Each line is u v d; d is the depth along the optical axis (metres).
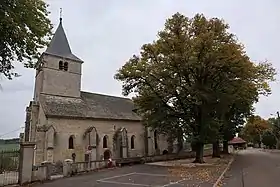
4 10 10.93
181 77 29.08
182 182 15.87
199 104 27.89
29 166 17.16
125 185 15.26
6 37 11.73
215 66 27.33
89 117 42.19
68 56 45.94
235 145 85.25
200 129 28.78
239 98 30.84
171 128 30.53
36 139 37.59
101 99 49.78
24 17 12.06
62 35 47.09
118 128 46.09
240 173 20.16
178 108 30.12
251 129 90.62
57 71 43.66
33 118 41.34
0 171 17.92
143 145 49.69
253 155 44.47
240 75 27.89
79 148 40.31
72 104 43.22
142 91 30.94
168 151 52.72
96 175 20.36
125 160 29.22
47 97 41.66
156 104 29.95
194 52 26.86
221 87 28.61
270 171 21.17
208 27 28.34
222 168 23.55
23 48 12.97
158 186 14.62
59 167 19.91
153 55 29.58
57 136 38.12
